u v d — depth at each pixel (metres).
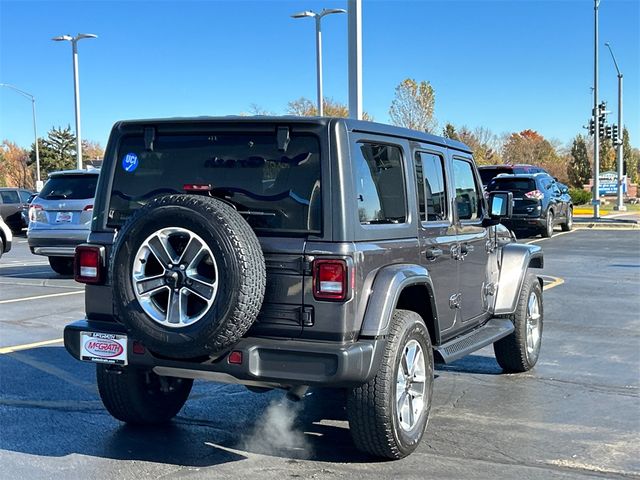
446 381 6.71
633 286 12.61
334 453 4.81
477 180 6.52
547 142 74.75
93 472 4.46
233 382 4.38
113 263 4.25
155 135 4.73
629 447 4.91
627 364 7.30
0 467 4.54
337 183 4.20
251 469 4.52
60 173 13.59
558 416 5.61
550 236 22.41
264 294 4.19
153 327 4.12
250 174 4.43
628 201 53.50
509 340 6.80
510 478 4.36
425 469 4.51
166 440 5.07
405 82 39.03
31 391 6.29
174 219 4.08
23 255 19.56
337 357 4.05
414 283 4.66
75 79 32.06
